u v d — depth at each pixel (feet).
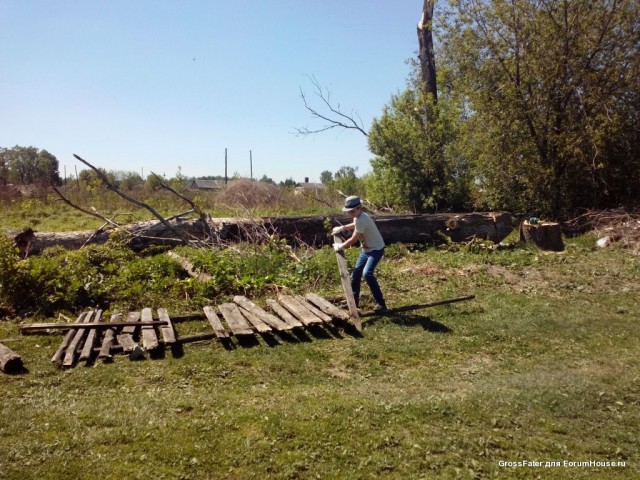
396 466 12.51
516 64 52.95
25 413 14.44
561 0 51.06
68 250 35.01
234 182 76.74
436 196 55.72
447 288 30.07
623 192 55.11
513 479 12.21
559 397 16.47
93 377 17.24
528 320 24.57
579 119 52.60
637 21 51.01
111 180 77.82
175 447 12.85
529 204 55.88
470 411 15.35
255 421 14.24
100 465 12.08
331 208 65.41
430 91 63.00
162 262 30.96
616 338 22.47
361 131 63.72
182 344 20.54
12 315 23.77
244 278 28.55
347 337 22.08
